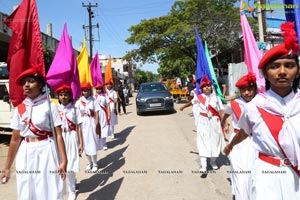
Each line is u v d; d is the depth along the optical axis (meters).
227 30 21.03
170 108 15.34
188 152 7.31
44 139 3.25
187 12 22.20
